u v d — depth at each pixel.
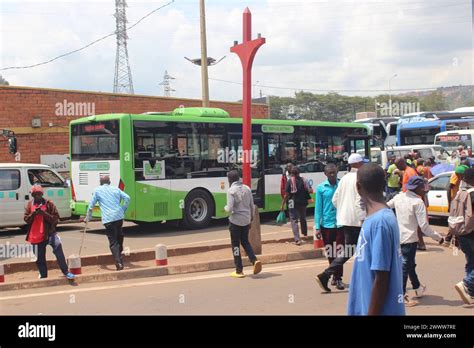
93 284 9.49
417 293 7.96
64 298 8.40
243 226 9.78
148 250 11.91
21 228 16.97
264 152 18.41
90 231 16.97
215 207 17.09
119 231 10.72
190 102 27.97
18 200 15.81
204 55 21.88
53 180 16.75
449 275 9.58
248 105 11.11
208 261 10.81
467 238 7.56
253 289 8.81
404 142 34.88
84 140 16.11
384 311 3.46
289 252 11.80
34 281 9.23
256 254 11.52
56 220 9.55
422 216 7.52
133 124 15.27
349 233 8.21
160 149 15.80
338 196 8.38
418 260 10.98
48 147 23.09
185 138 16.39
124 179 15.09
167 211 15.92
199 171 16.69
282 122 19.00
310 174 19.75
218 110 17.78
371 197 3.65
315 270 10.42
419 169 18.47
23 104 22.47
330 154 20.62
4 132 18.88
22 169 15.99
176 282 9.52
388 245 3.47
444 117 36.75
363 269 3.59
